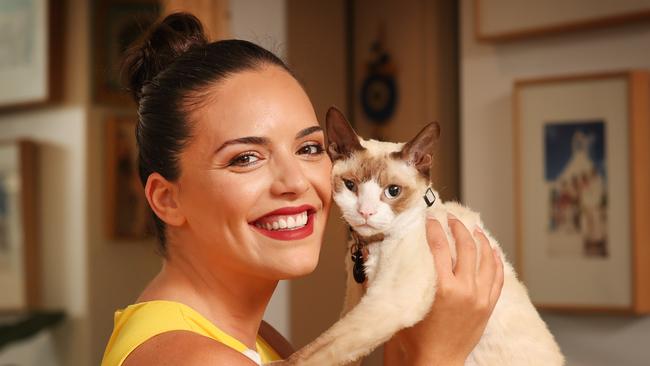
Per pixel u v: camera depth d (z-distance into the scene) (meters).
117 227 3.39
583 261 2.14
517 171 2.22
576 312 2.19
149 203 1.05
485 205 2.32
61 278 3.40
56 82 3.35
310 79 2.64
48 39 3.32
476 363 1.15
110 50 3.34
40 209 3.45
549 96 2.18
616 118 2.08
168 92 1.02
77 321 3.34
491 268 1.08
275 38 2.36
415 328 1.04
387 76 2.78
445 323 1.03
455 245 1.10
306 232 1.01
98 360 3.33
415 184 1.17
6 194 3.45
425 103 2.66
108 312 3.38
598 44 2.13
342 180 1.20
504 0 2.23
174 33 1.11
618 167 2.08
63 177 3.40
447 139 2.69
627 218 2.07
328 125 1.23
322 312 2.57
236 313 1.08
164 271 1.09
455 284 1.02
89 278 3.31
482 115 2.32
